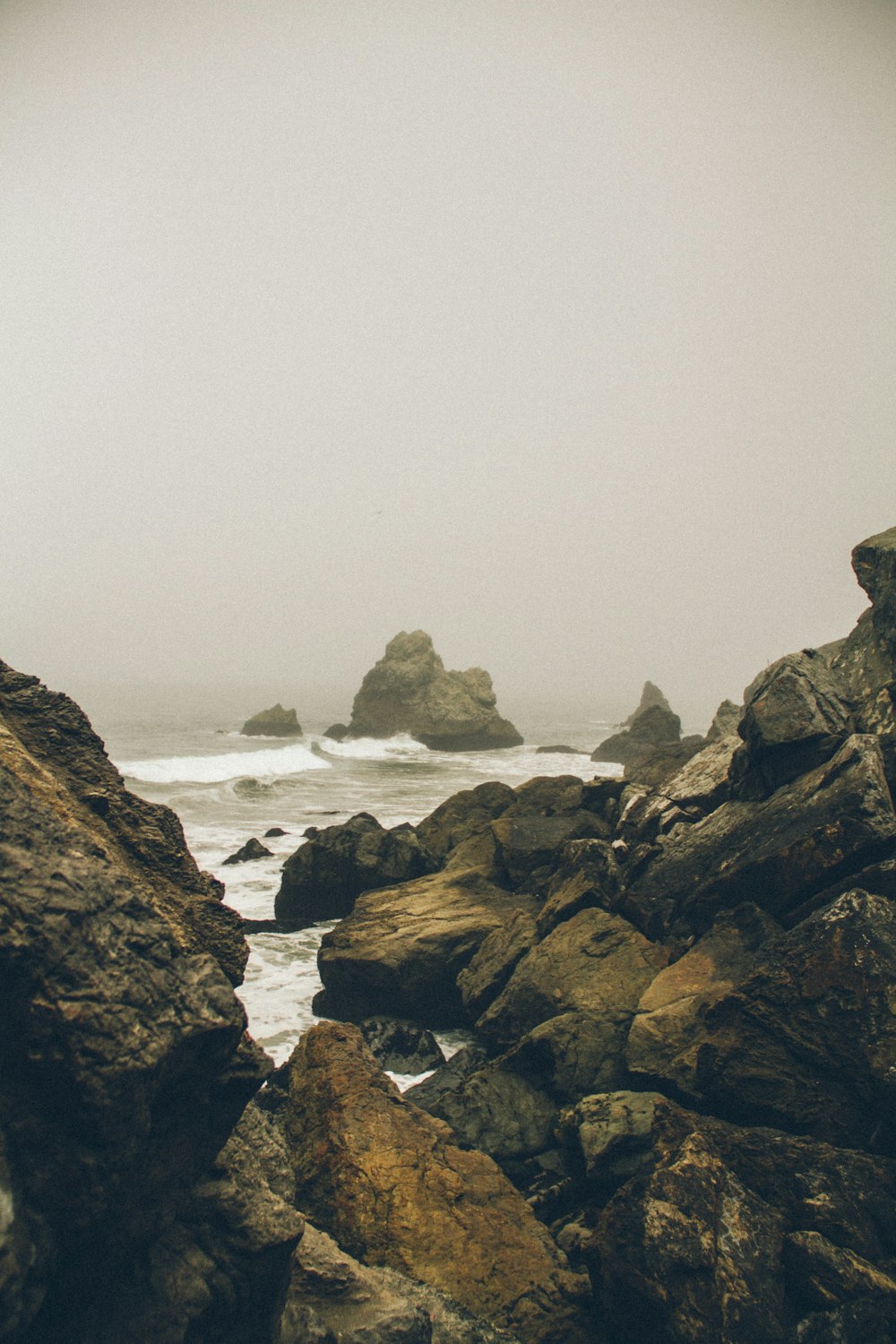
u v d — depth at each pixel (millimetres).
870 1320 5473
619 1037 10242
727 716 27156
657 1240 5867
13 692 5316
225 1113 3883
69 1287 3090
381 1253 6531
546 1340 5984
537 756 69125
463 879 18047
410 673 77688
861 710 13117
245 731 81125
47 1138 2953
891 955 8102
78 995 3062
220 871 23656
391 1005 14258
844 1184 6531
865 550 15211
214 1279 3729
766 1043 8211
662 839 14312
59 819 3658
